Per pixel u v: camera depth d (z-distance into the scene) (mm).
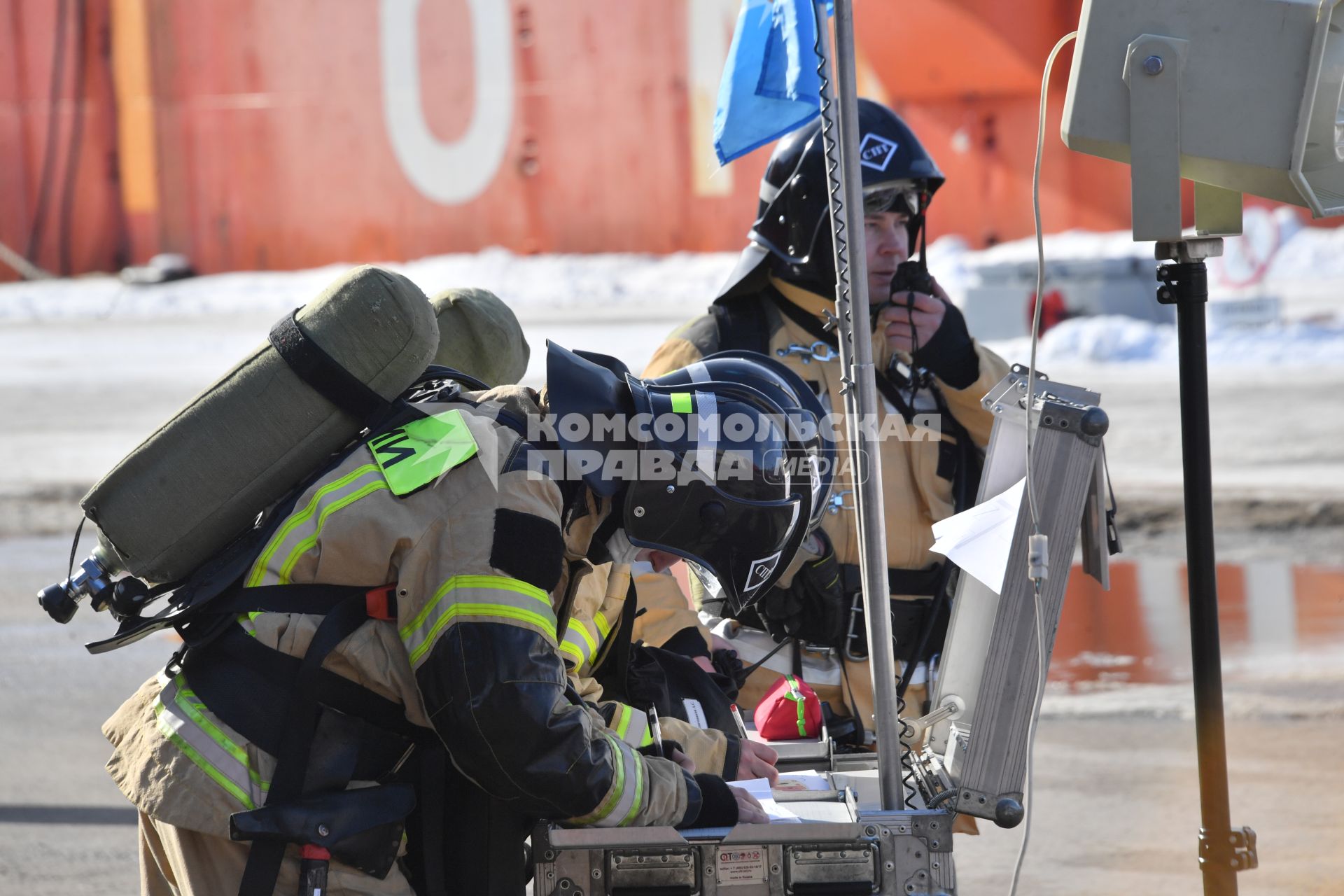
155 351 57906
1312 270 60125
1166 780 16703
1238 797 16031
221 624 7711
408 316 7812
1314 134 8062
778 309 11805
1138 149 7848
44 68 78438
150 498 7695
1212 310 48438
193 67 76312
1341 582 24719
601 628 8898
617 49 69312
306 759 7461
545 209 71688
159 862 8359
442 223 73125
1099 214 62438
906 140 11328
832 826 7516
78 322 68312
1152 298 48562
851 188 7711
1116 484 31250
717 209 69000
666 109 68938
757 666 10805
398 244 73938
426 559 7414
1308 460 32438
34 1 78125
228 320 66875
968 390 11289
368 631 7625
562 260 71062
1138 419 37562
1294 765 16938
